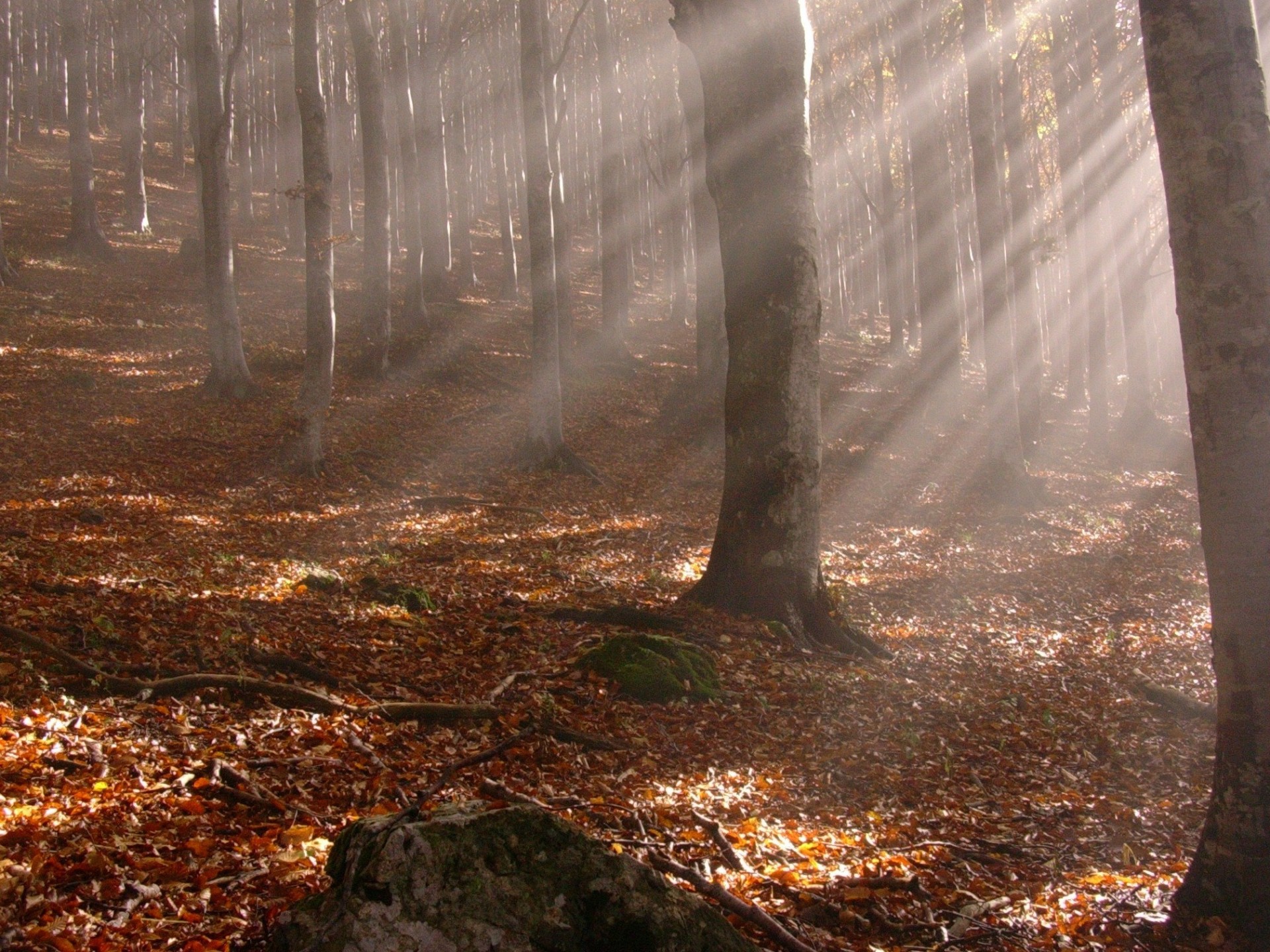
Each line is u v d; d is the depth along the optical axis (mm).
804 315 9430
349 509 13859
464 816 3248
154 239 33844
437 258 29719
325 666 7305
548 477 16844
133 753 5309
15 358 18953
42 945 3471
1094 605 12641
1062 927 4805
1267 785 4453
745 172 9320
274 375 20703
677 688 7605
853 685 8594
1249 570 4371
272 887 4152
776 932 4223
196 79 18250
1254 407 4293
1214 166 4266
